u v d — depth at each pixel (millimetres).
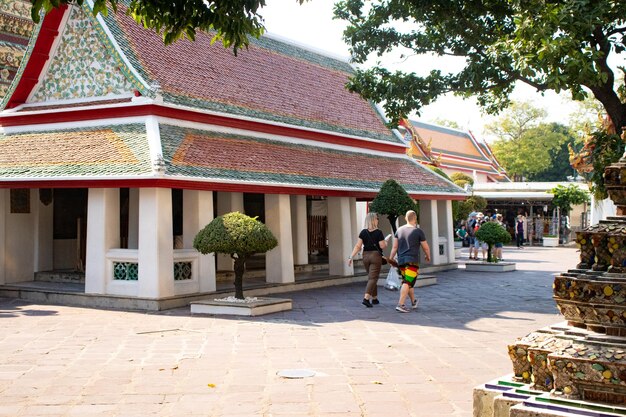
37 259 17422
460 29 15273
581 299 3975
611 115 14031
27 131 17219
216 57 19891
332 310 13906
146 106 15477
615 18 13055
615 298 3830
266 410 6668
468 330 11445
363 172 21375
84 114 16344
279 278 17344
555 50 11383
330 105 23656
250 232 13117
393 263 14359
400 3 15906
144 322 12281
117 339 10523
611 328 3895
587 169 21062
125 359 9023
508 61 13281
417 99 16062
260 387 7547
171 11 7070
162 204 14102
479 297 16281
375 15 16484
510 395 4047
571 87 12469
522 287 18719
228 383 7730
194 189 14430
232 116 17688
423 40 16328
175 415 6516
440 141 55781
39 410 6668
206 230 13312
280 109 20422
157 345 10023
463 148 58875
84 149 15383
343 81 26281
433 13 15430
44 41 16828
